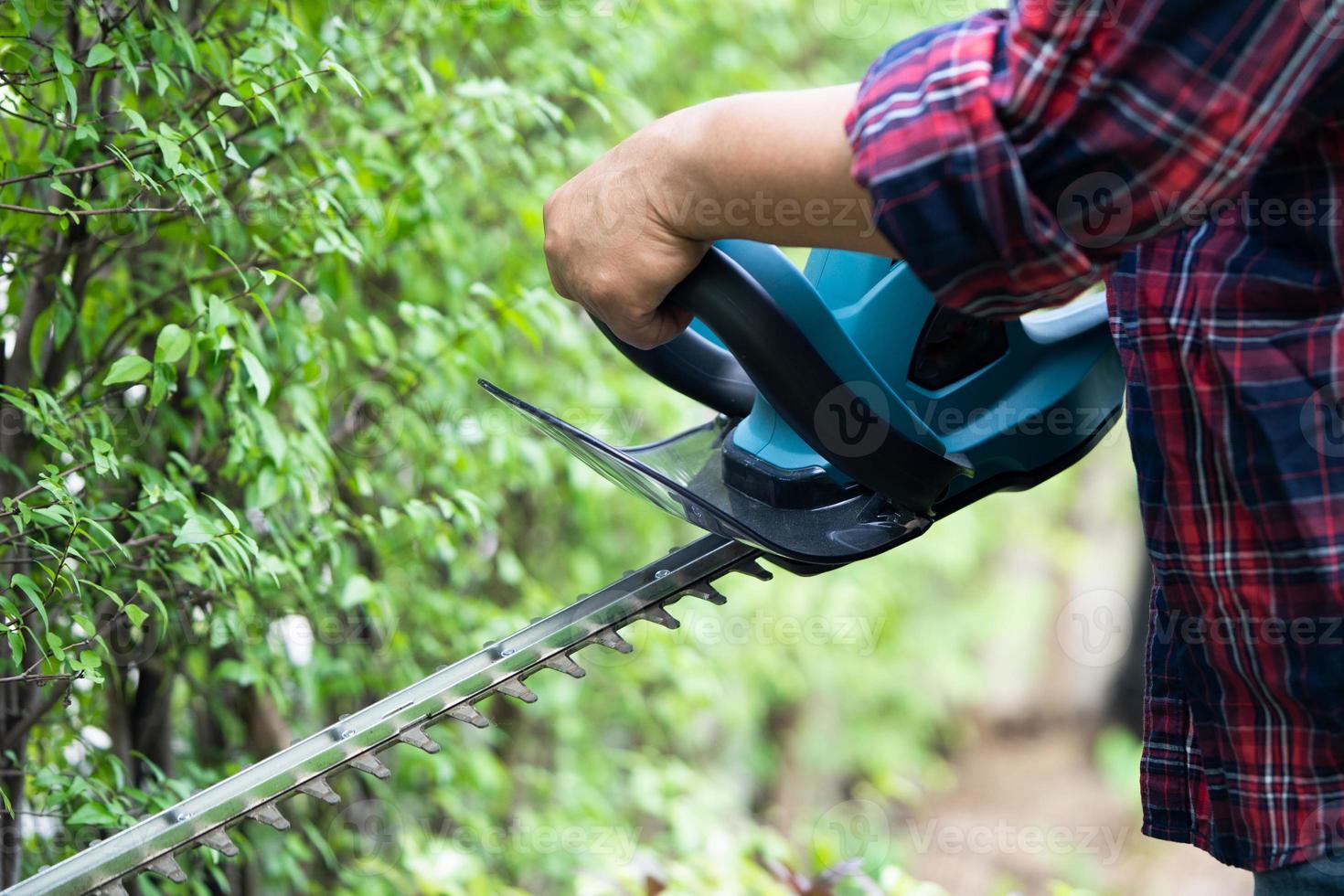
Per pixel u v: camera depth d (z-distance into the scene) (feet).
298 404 5.46
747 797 15.15
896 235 2.33
